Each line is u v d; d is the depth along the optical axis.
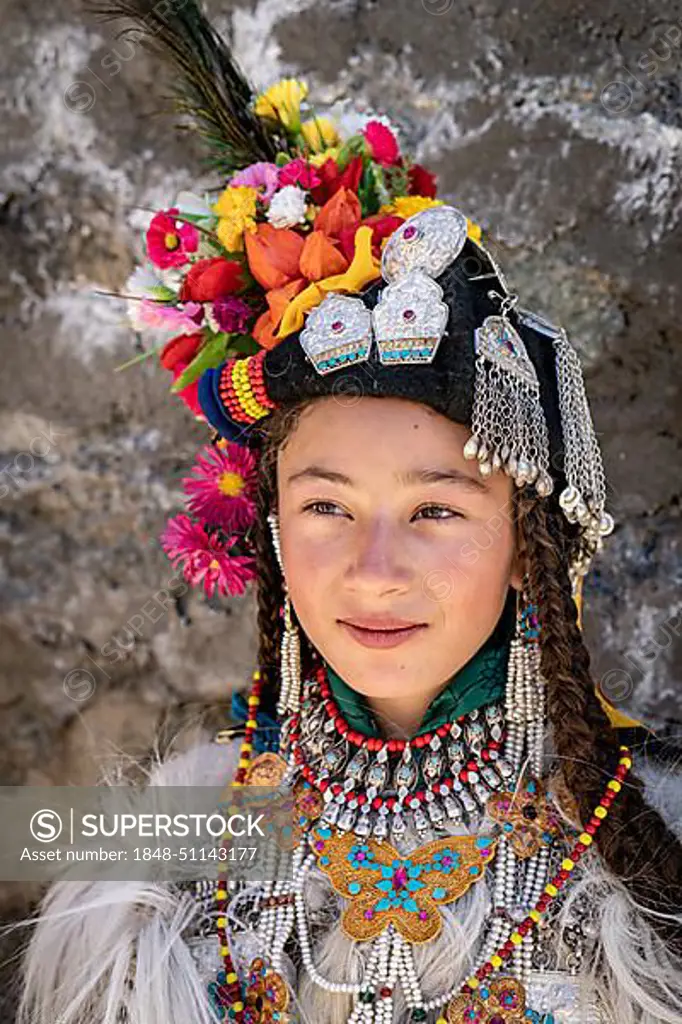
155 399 2.07
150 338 2.06
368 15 1.93
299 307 1.39
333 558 1.35
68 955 1.51
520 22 1.89
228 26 1.96
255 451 1.54
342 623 1.36
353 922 1.37
